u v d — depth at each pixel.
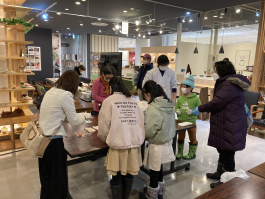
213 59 9.57
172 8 6.50
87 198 2.38
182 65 10.43
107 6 6.08
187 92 3.13
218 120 2.42
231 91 2.30
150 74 3.39
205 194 1.25
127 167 1.97
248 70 6.61
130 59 16.77
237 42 14.00
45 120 1.85
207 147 4.01
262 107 5.77
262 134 4.95
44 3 5.27
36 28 10.95
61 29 11.41
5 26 4.07
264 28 5.49
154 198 2.18
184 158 3.44
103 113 1.88
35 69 11.24
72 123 1.94
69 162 2.01
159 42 12.42
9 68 4.37
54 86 1.98
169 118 2.04
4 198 2.35
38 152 1.82
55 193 1.92
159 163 2.07
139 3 6.02
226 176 1.54
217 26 7.88
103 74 2.94
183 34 10.92
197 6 6.42
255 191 1.29
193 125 2.96
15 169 2.99
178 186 2.68
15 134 4.00
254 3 5.82
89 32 12.85
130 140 1.88
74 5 5.69
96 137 2.31
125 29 6.70
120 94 1.94
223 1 5.81
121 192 2.20
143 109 2.68
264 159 3.56
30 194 2.43
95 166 3.15
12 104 4.09
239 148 2.33
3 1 4.27
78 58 14.95
